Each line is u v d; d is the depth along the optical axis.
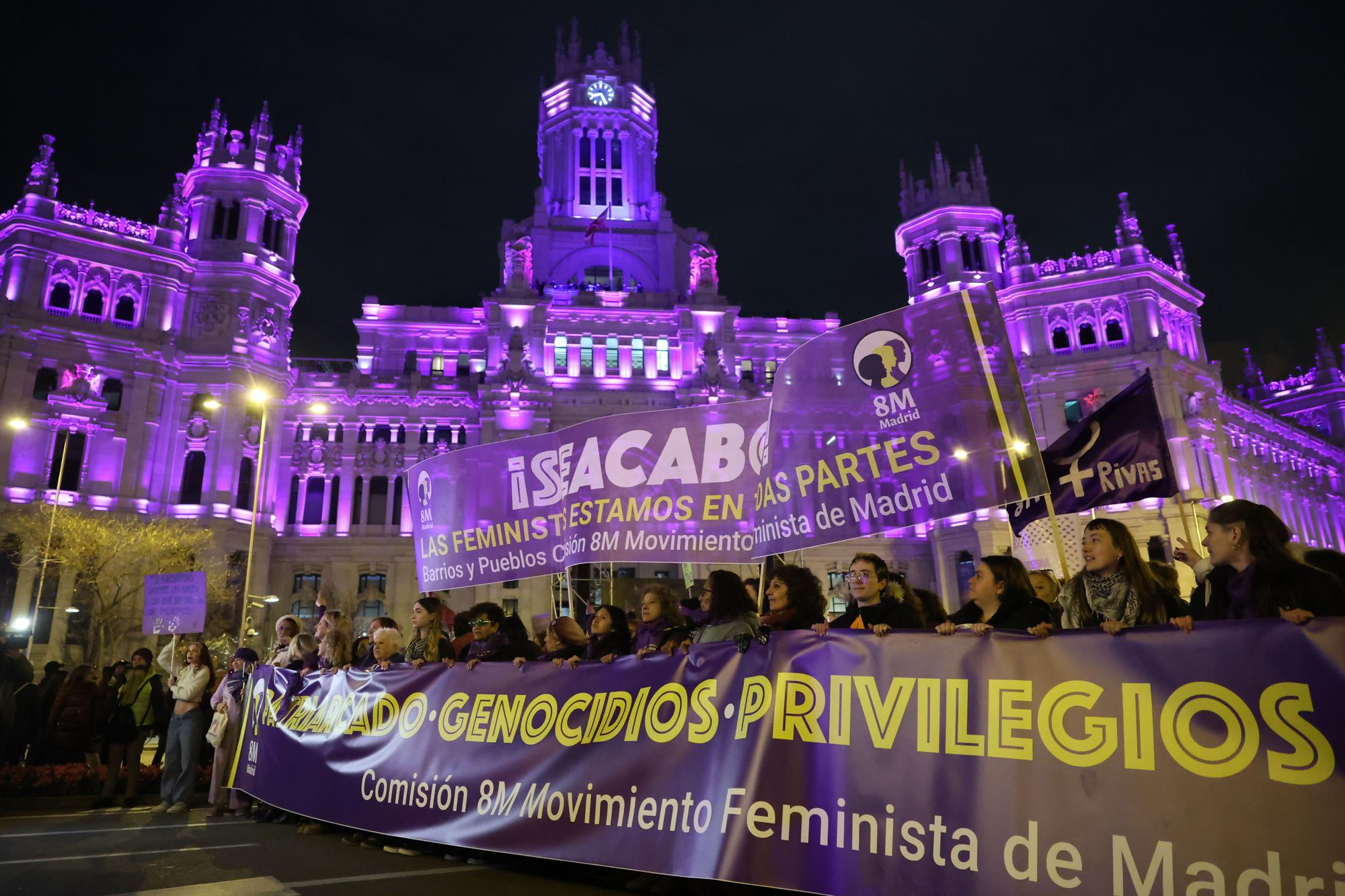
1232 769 5.48
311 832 11.70
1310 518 80.19
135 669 16.44
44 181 56.91
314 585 62.22
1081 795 5.93
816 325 74.44
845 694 7.18
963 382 7.76
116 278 57.44
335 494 65.44
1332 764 5.20
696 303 71.00
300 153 67.38
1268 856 5.23
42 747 18.22
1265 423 76.69
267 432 61.22
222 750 14.23
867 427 8.23
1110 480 11.24
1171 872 5.48
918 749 6.68
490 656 10.64
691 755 7.89
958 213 70.38
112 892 8.82
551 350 69.50
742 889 8.40
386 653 11.53
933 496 7.76
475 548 11.34
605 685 8.80
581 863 8.22
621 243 79.75
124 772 17.92
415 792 9.88
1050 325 66.38
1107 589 7.66
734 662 7.93
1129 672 6.02
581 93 85.38
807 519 8.43
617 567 52.03
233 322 59.78
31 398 53.31
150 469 55.88
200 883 9.12
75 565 45.75
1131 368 63.03
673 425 10.00
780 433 8.73
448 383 67.88
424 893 8.62
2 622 49.06
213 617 50.72
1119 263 66.44
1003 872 6.04
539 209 79.12
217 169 62.25
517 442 11.30
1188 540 10.60
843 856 6.76
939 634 6.89
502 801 9.06
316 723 11.64
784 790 7.22
